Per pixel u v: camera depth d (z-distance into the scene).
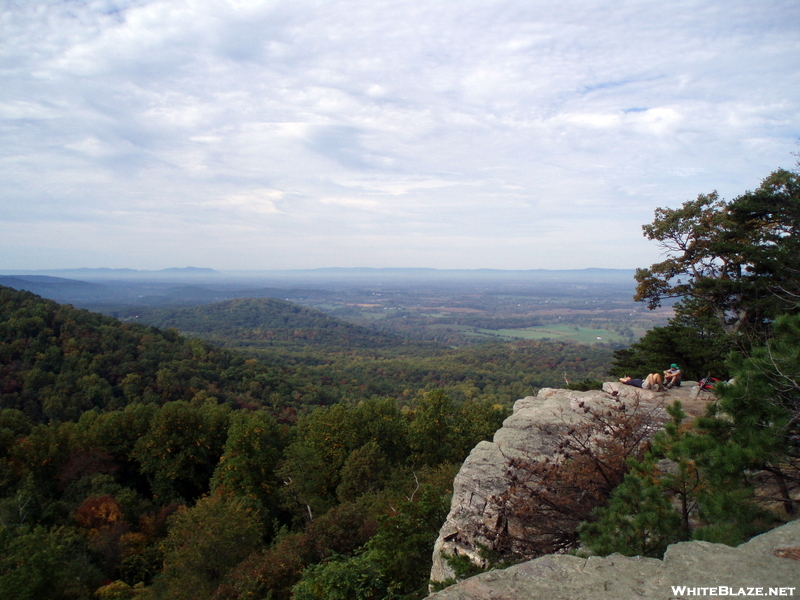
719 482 6.18
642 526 6.01
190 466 37.41
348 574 12.78
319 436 34.28
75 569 22.69
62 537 25.11
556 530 7.86
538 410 12.14
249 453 31.20
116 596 21.69
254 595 17.16
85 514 29.45
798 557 4.26
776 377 6.62
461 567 8.16
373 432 34.53
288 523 29.84
